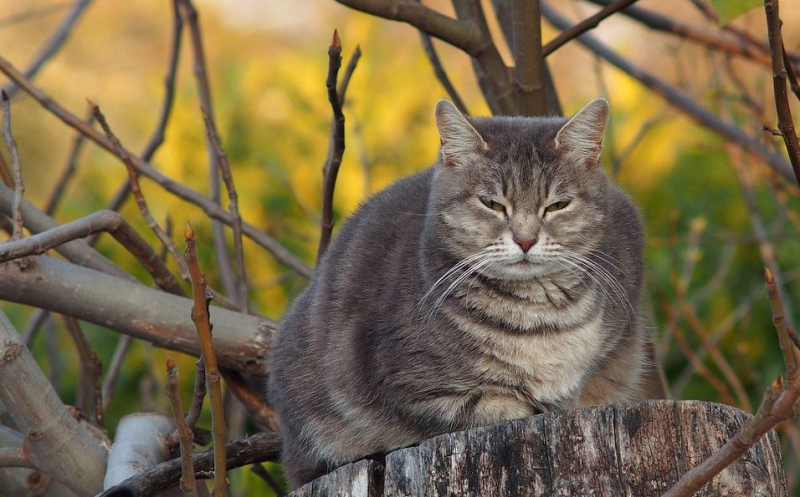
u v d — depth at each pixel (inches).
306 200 526.9
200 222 515.2
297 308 353.1
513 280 331.0
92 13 921.5
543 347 320.2
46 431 324.8
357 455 338.0
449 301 317.7
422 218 340.8
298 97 550.3
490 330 318.7
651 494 236.1
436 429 323.3
